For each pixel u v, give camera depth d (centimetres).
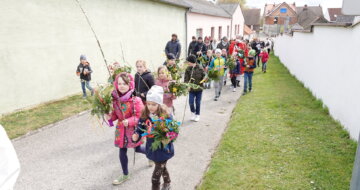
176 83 518
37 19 707
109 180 379
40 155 452
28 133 532
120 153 359
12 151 144
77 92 869
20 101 682
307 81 923
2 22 623
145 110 322
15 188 361
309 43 905
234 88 948
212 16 2328
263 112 651
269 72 1359
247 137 496
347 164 387
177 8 1550
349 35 527
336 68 596
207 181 355
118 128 350
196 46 1235
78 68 785
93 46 911
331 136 491
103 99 344
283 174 367
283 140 478
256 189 336
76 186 365
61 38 787
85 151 468
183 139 515
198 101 611
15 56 660
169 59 582
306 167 383
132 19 1108
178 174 388
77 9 829
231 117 650
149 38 1264
